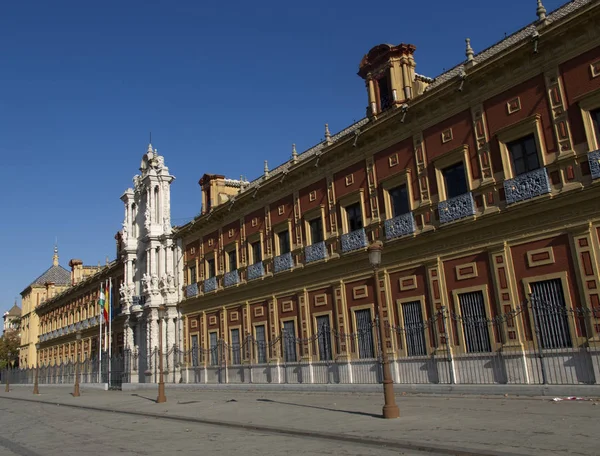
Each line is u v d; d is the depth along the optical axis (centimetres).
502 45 2098
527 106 1822
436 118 2130
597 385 1497
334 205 2589
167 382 3809
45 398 3678
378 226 2339
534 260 1767
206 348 3559
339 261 2505
